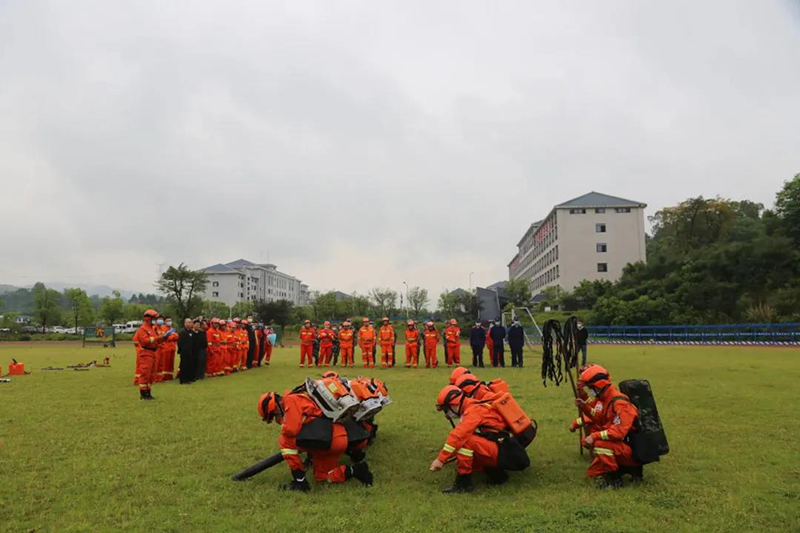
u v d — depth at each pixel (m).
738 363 21.41
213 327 18.80
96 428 9.39
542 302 64.75
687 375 16.88
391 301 71.81
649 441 6.07
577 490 6.05
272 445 8.17
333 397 6.23
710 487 6.07
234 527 5.05
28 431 9.14
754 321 40.19
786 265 45.38
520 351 22.14
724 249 48.16
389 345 22.50
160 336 13.09
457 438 5.98
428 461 7.36
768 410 10.61
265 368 22.25
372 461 7.36
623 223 74.50
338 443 6.23
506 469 6.24
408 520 5.17
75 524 5.14
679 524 5.03
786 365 20.30
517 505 5.57
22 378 17.83
